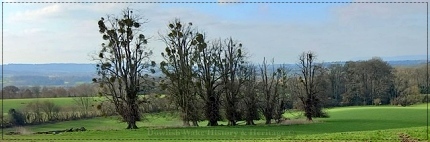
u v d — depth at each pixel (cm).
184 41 5872
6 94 5775
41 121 5322
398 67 7106
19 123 5072
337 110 7019
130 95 5500
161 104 5716
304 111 6372
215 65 5981
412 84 7050
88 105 5762
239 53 6050
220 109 5906
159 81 5703
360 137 2645
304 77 6347
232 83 5981
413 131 2828
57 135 3809
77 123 5381
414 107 6988
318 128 4919
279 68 6116
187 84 5781
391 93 7162
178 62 5819
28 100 5672
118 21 5547
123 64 5544
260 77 6088
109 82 5512
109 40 5525
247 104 5975
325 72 6538
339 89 7019
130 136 3719
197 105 5834
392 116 6106
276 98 6069
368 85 7144
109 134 3950
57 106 5678
